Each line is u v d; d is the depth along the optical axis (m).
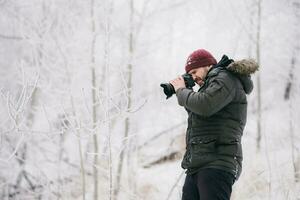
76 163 14.95
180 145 20.11
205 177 4.95
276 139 17.39
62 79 13.27
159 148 20.22
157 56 21.48
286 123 19.11
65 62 12.23
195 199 5.20
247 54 20.20
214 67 5.32
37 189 14.33
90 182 14.88
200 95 4.96
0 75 16.12
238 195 10.39
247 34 19.84
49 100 13.54
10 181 14.55
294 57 20.72
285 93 22.81
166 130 20.59
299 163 13.02
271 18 20.58
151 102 20.84
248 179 10.88
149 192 15.97
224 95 4.95
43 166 14.90
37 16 15.37
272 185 11.34
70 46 13.76
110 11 14.97
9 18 17.03
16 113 7.25
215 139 5.04
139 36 17.34
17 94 15.27
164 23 19.19
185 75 5.36
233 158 5.03
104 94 8.30
